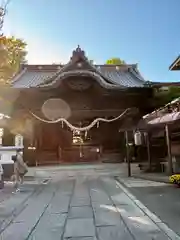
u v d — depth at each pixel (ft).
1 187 25.45
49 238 11.20
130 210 15.97
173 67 31.37
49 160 61.62
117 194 21.58
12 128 54.44
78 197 20.67
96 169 43.75
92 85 53.21
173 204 17.16
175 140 35.35
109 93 54.49
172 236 11.00
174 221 13.24
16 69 70.90
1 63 57.06
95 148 65.87
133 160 53.78
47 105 56.44
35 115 54.65
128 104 56.65
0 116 49.47
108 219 14.03
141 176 32.50
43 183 29.22
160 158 40.75
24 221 14.01
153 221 13.37
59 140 65.77
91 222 13.53
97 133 66.39
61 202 18.86
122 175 35.58
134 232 11.69
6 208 17.15
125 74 72.28
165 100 52.16
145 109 56.29
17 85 60.03
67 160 64.44
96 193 22.35
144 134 40.73
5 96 53.06
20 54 74.38
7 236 11.59
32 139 59.06
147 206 16.83
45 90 52.85
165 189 23.17
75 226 12.91
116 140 65.31
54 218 14.53
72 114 57.62
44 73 72.33
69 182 29.86
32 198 20.53
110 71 74.33
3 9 37.06
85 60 53.88
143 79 67.21
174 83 42.96
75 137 67.10
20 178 28.43
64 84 52.85
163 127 37.09
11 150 30.86
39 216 15.02
